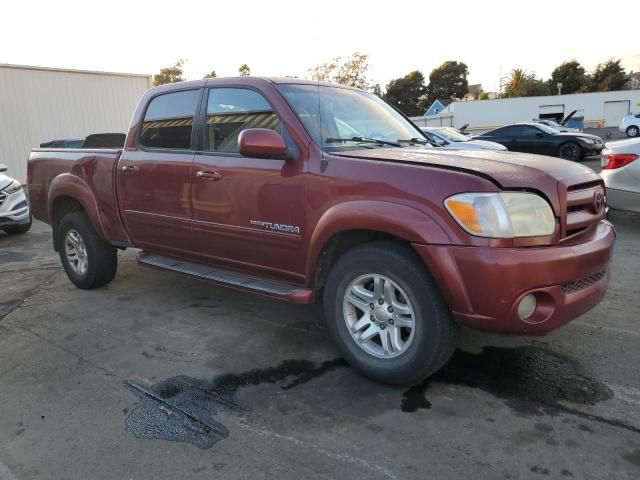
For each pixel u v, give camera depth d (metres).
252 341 4.03
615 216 8.18
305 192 3.40
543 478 2.37
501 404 3.00
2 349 4.02
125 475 2.51
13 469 2.58
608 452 2.53
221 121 4.02
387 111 4.48
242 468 2.52
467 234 2.76
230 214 3.86
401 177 2.99
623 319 4.16
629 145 6.88
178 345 3.99
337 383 3.32
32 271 6.45
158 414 3.02
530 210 2.80
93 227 5.20
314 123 3.60
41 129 16.14
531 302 2.81
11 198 8.77
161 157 4.36
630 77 73.56
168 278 5.83
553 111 47.47
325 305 3.45
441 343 2.98
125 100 18.36
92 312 4.79
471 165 2.97
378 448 2.63
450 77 72.69
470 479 2.39
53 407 3.14
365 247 3.18
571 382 3.21
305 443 2.70
